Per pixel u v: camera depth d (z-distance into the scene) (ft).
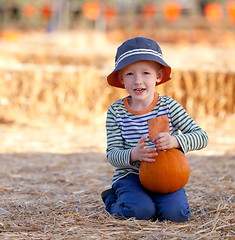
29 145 24.08
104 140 25.81
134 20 93.66
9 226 10.36
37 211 11.80
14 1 119.24
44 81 33.60
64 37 64.54
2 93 33.63
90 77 33.37
